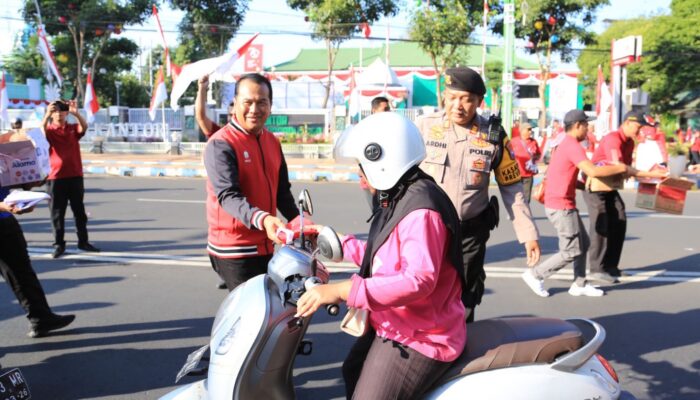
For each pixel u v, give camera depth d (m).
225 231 3.46
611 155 6.25
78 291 6.24
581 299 5.98
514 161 3.78
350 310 2.35
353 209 11.35
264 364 2.49
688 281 6.62
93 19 30.59
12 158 4.23
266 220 2.95
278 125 31.78
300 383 4.13
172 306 5.76
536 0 27.78
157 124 29.14
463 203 3.66
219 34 30.30
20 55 38.09
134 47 35.94
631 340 4.89
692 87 35.88
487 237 3.76
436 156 3.70
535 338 2.46
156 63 49.88
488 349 2.42
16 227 4.72
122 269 7.12
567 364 2.39
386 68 28.53
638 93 19.38
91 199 12.91
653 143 5.98
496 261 7.49
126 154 26.78
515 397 2.32
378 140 2.26
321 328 5.14
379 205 2.41
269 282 2.60
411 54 42.56
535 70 40.50
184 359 4.52
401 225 2.21
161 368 4.36
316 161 22.80
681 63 34.66
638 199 6.02
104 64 35.38
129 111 32.41
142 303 5.84
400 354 2.33
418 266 2.13
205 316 5.48
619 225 6.53
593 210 6.53
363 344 2.68
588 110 44.00
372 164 2.27
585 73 43.06
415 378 2.33
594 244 6.59
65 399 3.88
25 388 3.26
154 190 14.59
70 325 5.23
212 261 3.60
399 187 2.30
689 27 34.22
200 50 32.91
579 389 2.39
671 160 15.59
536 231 3.70
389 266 2.22
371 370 2.37
